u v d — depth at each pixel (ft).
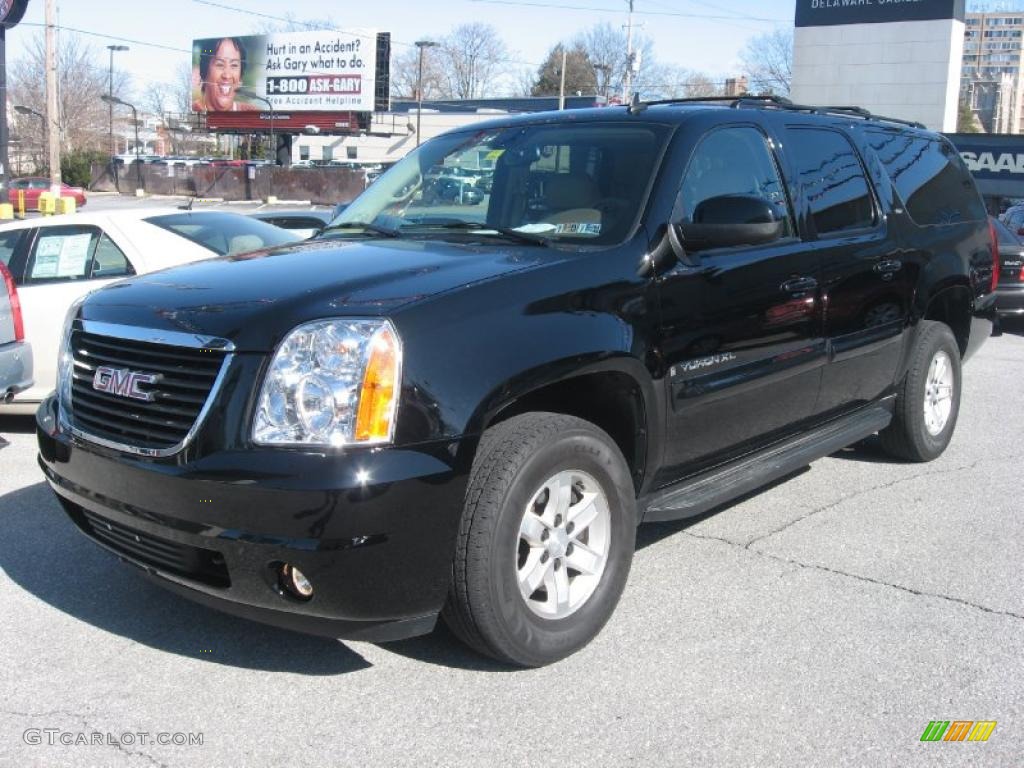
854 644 12.34
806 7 126.62
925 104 121.49
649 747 10.09
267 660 11.89
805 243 15.55
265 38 216.54
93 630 12.65
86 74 249.14
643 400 12.48
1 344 19.49
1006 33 447.42
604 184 13.58
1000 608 13.44
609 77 258.57
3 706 10.82
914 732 10.40
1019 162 92.73
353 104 209.05
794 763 9.84
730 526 16.58
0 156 70.64
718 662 11.85
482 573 10.66
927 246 19.01
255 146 258.16
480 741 10.18
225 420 10.12
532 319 11.17
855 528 16.53
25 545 15.57
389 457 9.89
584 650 12.14
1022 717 10.72
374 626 10.40
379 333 10.11
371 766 9.77
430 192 15.16
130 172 196.13
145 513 10.64
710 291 13.38
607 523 12.15
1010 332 42.88
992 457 21.07
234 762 9.82
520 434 11.02
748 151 15.02
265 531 9.83
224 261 13.16
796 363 15.24
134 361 11.09
